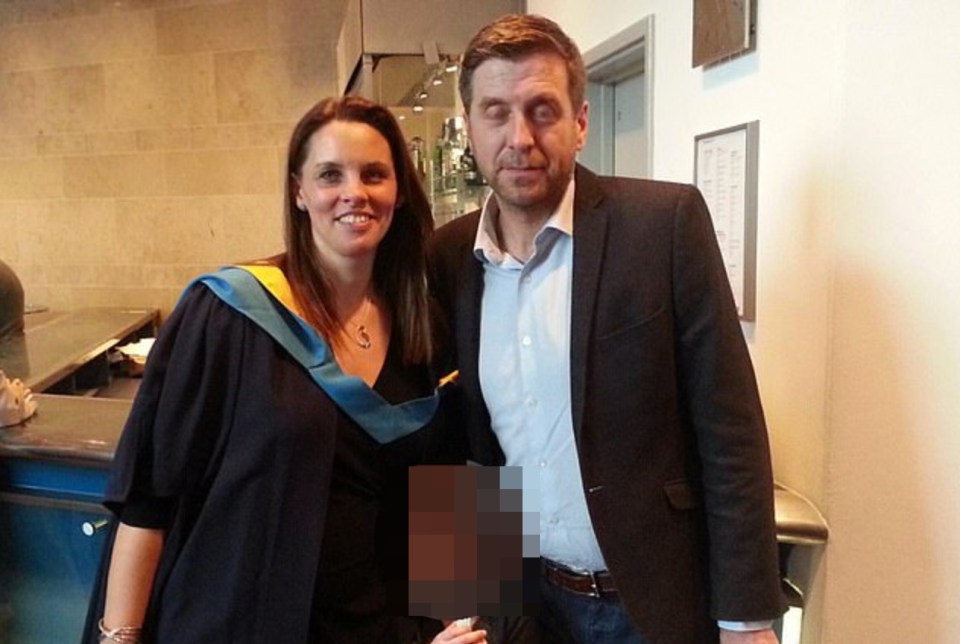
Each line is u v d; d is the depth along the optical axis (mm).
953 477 1198
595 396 1086
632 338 1069
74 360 2812
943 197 1144
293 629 1121
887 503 1212
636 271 1071
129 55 4473
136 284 4680
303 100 4273
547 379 1144
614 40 2074
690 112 1649
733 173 1455
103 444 1512
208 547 1135
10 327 2906
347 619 1202
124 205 4625
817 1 1178
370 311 1308
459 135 2648
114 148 4586
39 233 4809
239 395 1131
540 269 1156
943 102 1124
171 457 1132
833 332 1180
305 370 1155
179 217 4555
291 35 4238
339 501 1178
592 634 1207
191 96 4426
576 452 1124
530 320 1159
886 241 1157
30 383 2441
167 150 4508
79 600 1657
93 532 1605
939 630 1234
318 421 1135
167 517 1189
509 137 1075
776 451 1361
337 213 1179
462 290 1255
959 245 1148
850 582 1233
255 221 4445
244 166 4410
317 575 1146
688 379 1081
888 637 1245
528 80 1062
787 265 1292
